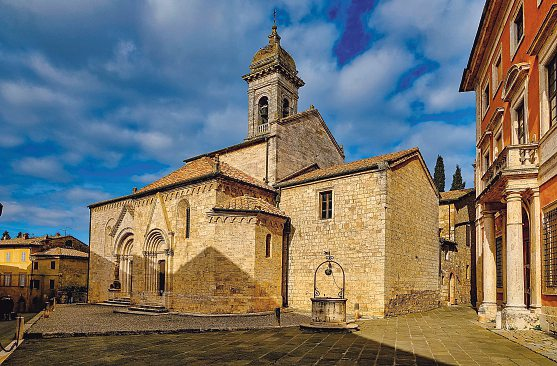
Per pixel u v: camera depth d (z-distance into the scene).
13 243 60.94
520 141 19.42
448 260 35.50
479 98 28.61
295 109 43.19
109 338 17.08
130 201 35.62
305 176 32.09
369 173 26.91
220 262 26.19
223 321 22.67
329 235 28.31
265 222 27.80
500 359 11.61
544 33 15.29
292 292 29.64
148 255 30.73
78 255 59.69
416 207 30.23
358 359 12.20
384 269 25.28
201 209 27.80
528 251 19.98
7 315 45.69
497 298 24.44
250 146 36.12
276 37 42.66
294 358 12.51
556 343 13.40
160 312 27.22
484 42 25.20
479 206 28.22
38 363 12.32
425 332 17.80
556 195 14.62
